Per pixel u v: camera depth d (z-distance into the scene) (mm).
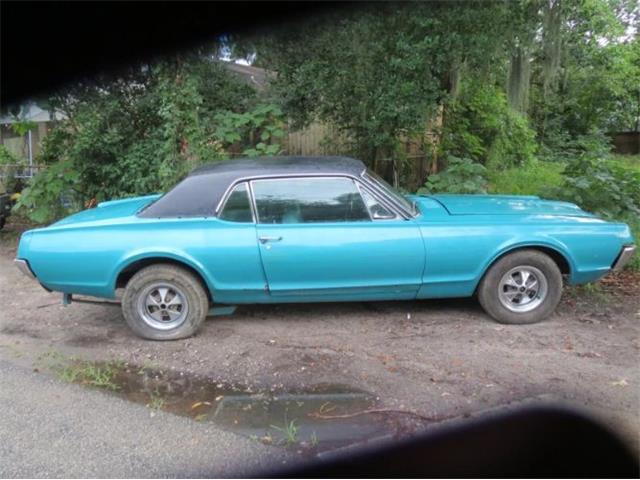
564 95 17000
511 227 4402
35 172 9688
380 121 7719
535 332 4348
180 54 6656
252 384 3613
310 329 4543
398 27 7004
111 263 4254
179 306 4395
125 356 4113
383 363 3836
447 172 7391
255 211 4324
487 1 6758
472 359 3861
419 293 4480
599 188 6664
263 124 8234
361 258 4281
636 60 16797
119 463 2746
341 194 4363
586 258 4473
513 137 11984
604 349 3996
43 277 4332
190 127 7371
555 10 7781
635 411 3111
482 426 2990
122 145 8258
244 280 4328
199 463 2736
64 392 3543
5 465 2736
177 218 4344
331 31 7082
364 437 2936
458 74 8109
